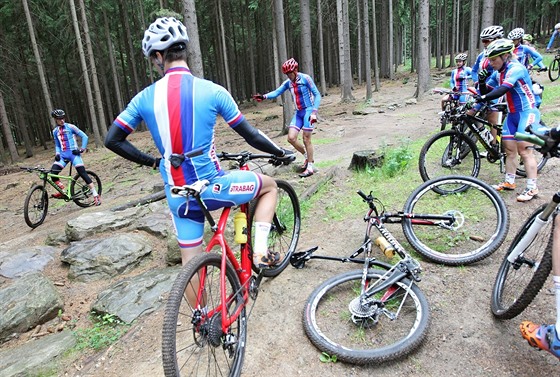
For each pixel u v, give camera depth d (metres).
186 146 2.30
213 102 2.32
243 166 2.98
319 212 5.19
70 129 8.50
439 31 34.06
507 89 4.30
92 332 3.58
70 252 5.16
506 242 3.70
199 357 2.65
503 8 37.66
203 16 32.84
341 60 21.64
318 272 3.64
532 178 4.42
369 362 2.53
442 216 3.51
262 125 18.23
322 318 3.04
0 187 14.29
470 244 3.71
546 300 2.89
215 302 2.63
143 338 3.31
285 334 2.93
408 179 5.73
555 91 12.14
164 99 2.24
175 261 4.74
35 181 14.59
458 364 2.48
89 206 9.16
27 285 4.17
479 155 5.10
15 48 24.28
